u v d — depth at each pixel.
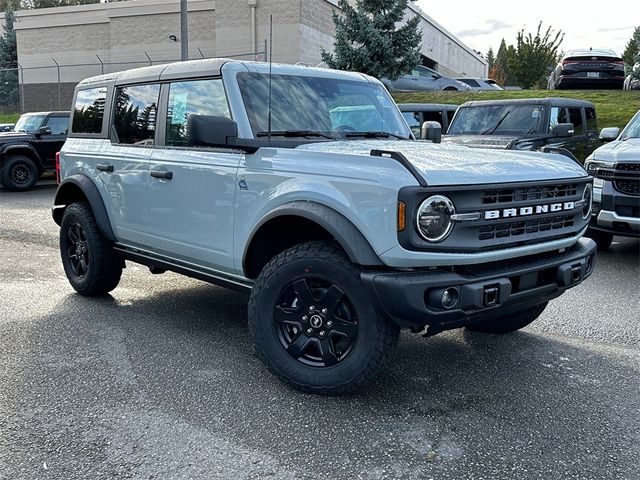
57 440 3.25
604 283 6.57
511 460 3.10
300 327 3.74
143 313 5.43
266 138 4.21
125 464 3.03
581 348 4.69
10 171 15.28
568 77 19.28
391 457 3.11
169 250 4.80
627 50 37.25
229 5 24.12
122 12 27.58
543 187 3.71
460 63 46.44
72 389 3.85
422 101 19.78
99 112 5.63
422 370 4.22
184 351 4.51
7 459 3.07
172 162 4.62
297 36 23.45
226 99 4.34
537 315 4.68
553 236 3.84
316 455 3.12
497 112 10.71
